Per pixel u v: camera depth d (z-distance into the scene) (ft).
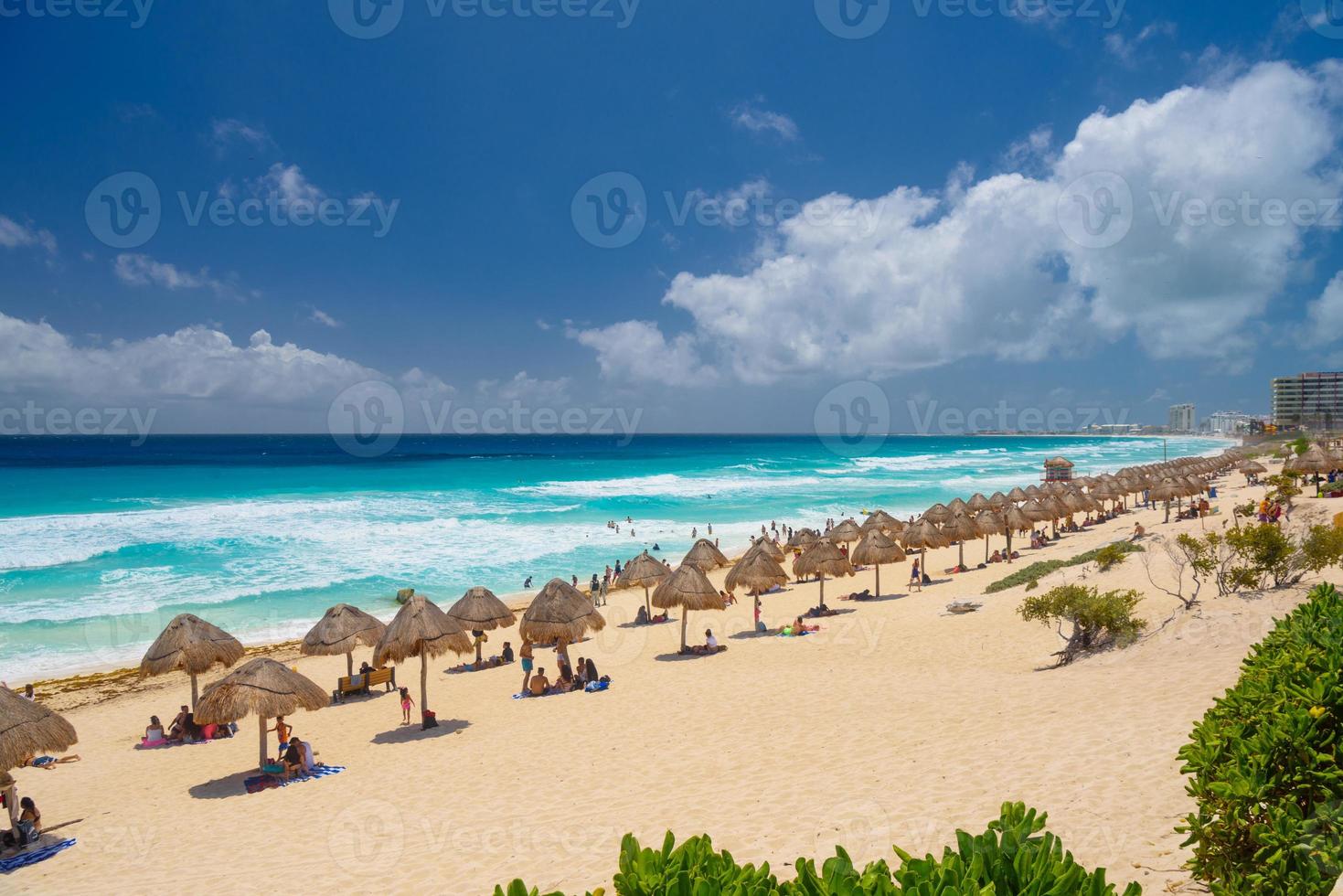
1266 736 12.81
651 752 36.29
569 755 37.86
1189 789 13.88
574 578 91.71
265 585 92.17
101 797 41.37
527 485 202.39
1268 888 11.77
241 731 52.70
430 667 67.72
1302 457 107.76
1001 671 44.11
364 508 151.74
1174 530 97.55
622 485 206.49
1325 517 78.54
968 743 30.37
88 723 55.67
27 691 60.70
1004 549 111.14
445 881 24.54
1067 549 102.37
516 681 60.44
